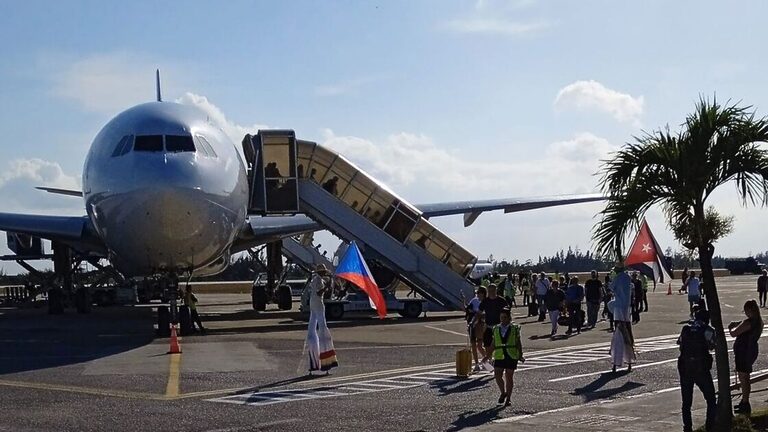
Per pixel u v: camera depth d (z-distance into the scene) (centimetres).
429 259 3619
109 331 2947
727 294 5828
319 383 1750
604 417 1347
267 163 3497
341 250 4784
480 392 1644
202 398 1565
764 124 1187
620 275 1930
